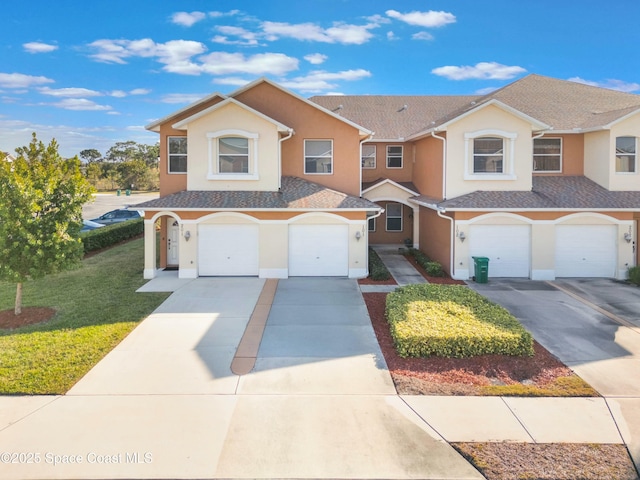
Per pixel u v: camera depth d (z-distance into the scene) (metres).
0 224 12.46
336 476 6.23
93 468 6.37
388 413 7.84
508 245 18.66
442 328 10.42
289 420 7.60
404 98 29.72
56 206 13.20
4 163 12.66
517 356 9.96
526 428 7.41
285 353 10.48
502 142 19.39
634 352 10.64
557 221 18.44
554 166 20.91
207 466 6.42
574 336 11.73
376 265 19.64
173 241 20.44
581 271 18.78
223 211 18.20
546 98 23.20
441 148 20.02
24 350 10.51
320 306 14.34
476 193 19.20
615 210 18.16
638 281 17.39
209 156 18.92
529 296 15.82
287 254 18.52
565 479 6.22
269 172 19.09
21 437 7.08
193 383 8.95
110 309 13.91
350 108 28.38
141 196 66.12
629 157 19.34
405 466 6.44
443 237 20.03
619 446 6.94
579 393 8.60
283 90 20.47
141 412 7.84
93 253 24.48
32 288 16.64
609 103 22.73
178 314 13.45
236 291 16.23
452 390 8.68
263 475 6.24
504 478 6.24
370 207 18.25
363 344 11.02
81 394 8.48
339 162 20.78
